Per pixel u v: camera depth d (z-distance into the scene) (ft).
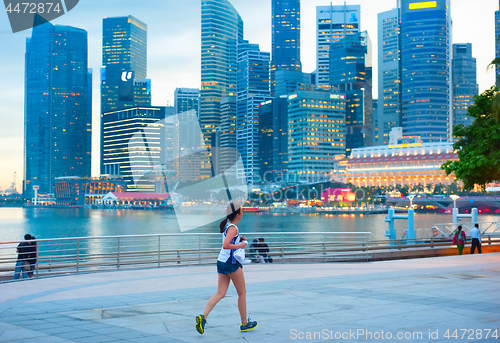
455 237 92.53
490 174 90.63
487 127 91.66
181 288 41.47
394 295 35.86
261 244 71.82
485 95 92.89
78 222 653.71
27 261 53.83
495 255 78.64
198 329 23.71
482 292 37.42
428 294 36.40
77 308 31.35
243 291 24.95
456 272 52.90
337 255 81.41
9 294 38.17
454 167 94.53
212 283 44.86
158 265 60.80
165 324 26.40
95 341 22.54
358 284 42.37
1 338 23.08
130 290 40.27
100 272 54.54
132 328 25.41
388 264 64.54
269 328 25.35
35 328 25.34
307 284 42.52
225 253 25.05
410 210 105.19
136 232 460.55
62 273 53.52
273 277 49.01
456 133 97.71
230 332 24.57
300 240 208.23
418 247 96.43
